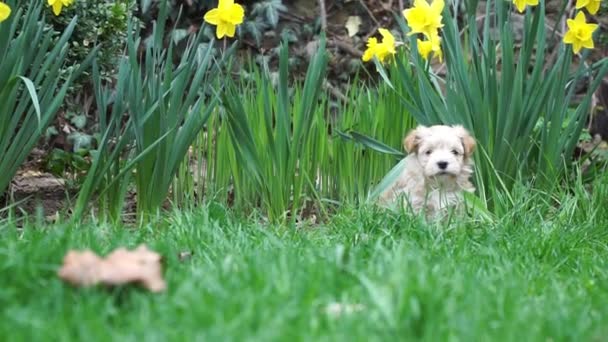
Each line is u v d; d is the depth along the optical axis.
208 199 8.38
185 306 3.89
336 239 6.66
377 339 3.57
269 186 8.23
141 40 13.33
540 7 8.41
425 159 8.46
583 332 3.90
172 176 7.78
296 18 14.16
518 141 8.62
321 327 3.78
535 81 8.52
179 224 6.53
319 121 8.88
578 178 8.27
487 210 7.96
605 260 6.18
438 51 8.98
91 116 11.94
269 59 13.76
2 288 4.16
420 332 3.77
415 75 9.20
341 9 14.34
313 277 4.40
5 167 7.21
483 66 8.58
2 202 8.91
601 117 12.73
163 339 3.49
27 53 7.16
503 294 4.33
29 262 4.46
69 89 9.19
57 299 3.97
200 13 13.71
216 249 5.68
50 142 11.39
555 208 8.29
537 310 4.22
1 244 5.11
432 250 5.93
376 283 4.24
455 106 8.66
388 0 14.27
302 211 8.66
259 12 13.62
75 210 7.11
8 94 7.01
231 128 8.23
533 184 8.64
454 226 7.14
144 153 7.30
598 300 4.62
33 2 7.48
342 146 8.94
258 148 8.39
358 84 13.20
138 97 7.51
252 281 4.39
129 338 3.50
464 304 4.14
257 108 8.55
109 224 7.11
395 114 9.12
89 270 4.25
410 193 8.58
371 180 9.09
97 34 8.95
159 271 4.49
